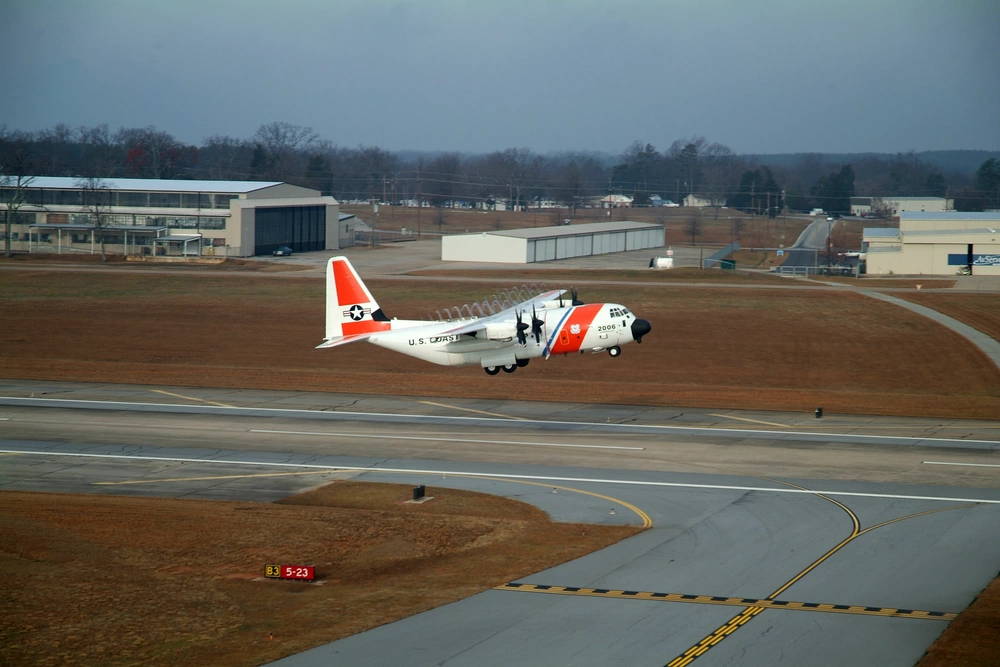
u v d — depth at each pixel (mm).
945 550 154000
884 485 191375
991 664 113625
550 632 124125
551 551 156250
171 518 173750
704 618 128125
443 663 115438
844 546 156500
